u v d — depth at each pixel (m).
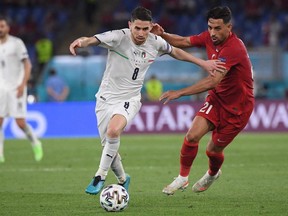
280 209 29.94
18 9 113.88
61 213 29.22
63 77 87.31
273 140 68.12
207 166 48.28
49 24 111.88
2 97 50.72
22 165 49.53
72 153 58.00
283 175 42.78
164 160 52.00
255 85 87.75
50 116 76.62
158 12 113.75
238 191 36.06
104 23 112.06
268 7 112.94
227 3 112.94
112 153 30.33
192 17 111.38
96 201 32.59
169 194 32.84
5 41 50.38
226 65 31.64
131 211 29.53
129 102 31.52
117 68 31.27
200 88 31.02
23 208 30.73
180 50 32.06
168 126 77.75
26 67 50.59
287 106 77.81
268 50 88.56
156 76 87.06
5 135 74.50
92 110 77.06
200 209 30.11
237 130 32.94
